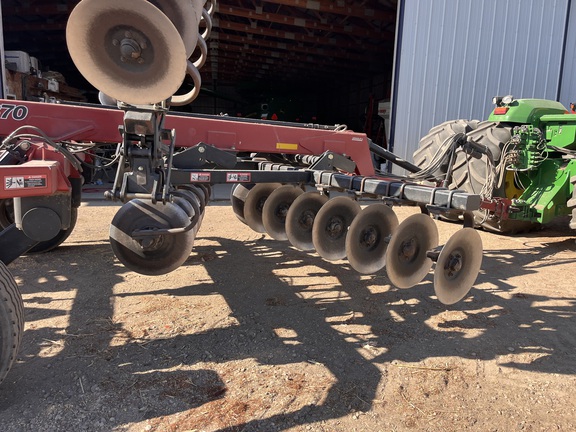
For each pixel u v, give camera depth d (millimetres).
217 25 12398
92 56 1873
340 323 2865
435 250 2729
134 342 2510
